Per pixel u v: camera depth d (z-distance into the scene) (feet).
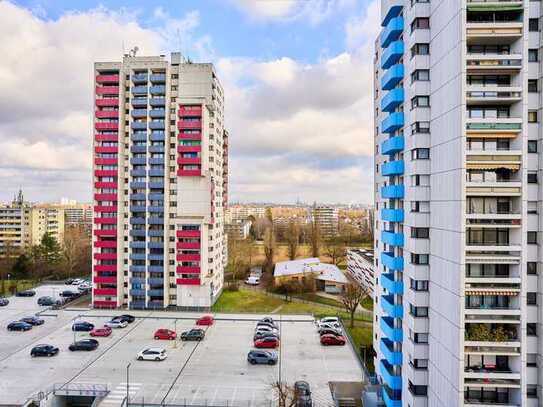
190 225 261.24
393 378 121.80
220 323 229.86
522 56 93.91
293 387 139.95
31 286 330.13
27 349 186.80
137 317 242.37
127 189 267.59
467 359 97.86
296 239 498.69
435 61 105.09
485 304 96.73
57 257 379.55
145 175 265.75
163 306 261.24
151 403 136.46
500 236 98.37
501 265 97.96
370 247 508.94
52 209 546.67
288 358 176.24
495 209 98.37
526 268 92.53
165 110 265.95
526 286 92.53
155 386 148.97
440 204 102.06
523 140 93.20
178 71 272.10
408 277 115.14
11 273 353.72
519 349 92.22
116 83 268.62
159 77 268.00
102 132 268.21
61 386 147.64
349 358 176.24
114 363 170.81
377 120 152.46
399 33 124.06
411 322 110.93
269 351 183.93
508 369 95.86
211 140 275.80
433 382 104.78
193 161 261.85
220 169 301.84
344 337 204.23
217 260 293.23
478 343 91.97
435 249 104.63
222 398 139.64
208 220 263.70
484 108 101.35
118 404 135.74
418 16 109.50
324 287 313.12
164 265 262.88
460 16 92.17
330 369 164.55
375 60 154.51
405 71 118.93
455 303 93.66
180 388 147.33
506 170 98.07
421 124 109.19
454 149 94.84
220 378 155.84
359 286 274.16
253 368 165.68
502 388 96.37
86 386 147.84
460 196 92.07
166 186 265.13
